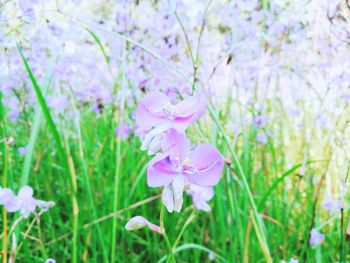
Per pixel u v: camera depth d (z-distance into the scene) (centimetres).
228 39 38
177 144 15
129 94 39
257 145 38
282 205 38
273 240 35
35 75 37
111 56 39
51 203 23
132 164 42
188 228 37
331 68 30
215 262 37
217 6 37
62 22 30
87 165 41
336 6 26
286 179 38
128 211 38
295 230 36
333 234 33
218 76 38
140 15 39
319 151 40
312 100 43
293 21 32
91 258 37
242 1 36
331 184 36
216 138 30
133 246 41
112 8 39
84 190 40
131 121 41
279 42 36
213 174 15
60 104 37
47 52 40
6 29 27
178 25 35
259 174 38
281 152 40
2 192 21
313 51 34
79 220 34
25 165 27
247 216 33
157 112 15
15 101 37
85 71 43
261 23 37
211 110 23
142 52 36
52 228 35
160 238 41
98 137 46
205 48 38
